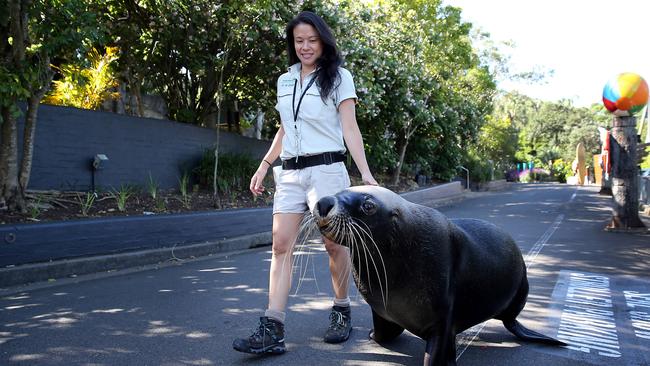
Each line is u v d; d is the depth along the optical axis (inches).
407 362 123.0
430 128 760.3
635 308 171.9
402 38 673.6
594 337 142.7
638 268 238.8
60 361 124.3
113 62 444.1
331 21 442.9
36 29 255.6
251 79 497.0
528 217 480.1
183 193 356.2
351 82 131.8
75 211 273.3
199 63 428.1
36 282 209.8
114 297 186.4
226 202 367.6
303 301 181.0
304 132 129.3
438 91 754.8
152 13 411.2
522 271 129.1
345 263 136.0
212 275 227.3
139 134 362.9
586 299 183.9
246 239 316.2
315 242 316.8
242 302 179.6
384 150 639.1
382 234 97.9
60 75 430.0
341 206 95.7
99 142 333.4
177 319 159.2
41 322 155.7
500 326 151.9
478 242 117.0
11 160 254.7
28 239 213.5
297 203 130.7
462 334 144.1
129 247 254.2
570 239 332.5
